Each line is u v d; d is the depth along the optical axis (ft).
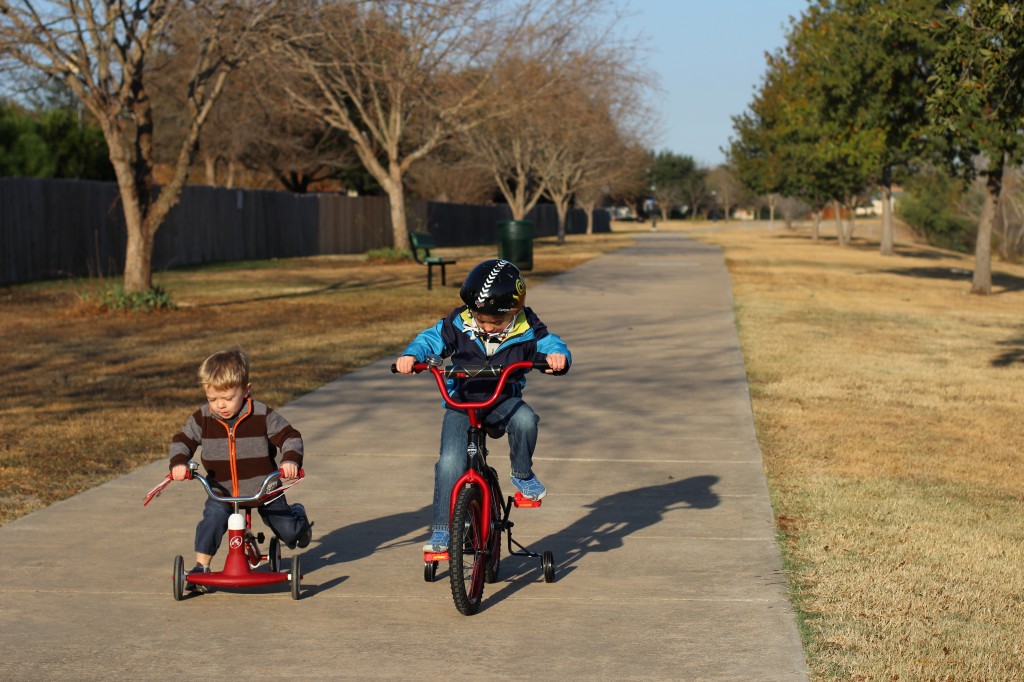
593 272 99.04
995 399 37.27
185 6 58.75
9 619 16.81
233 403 17.17
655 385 38.83
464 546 16.90
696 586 18.31
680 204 482.28
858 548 20.35
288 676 14.65
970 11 41.60
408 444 29.43
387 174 116.47
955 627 16.29
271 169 164.76
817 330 56.44
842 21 90.53
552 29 103.14
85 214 90.74
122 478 25.54
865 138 89.86
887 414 34.12
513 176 166.09
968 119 69.00
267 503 17.78
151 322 56.59
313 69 98.73
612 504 23.63
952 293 88.22
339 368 41.70
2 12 54.85
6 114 98.27
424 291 76.48
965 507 23.45
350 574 19.17
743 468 26.78
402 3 68.39
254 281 85.81
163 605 17.49
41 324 55.67
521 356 17.62
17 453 27.68
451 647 15.70
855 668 14.76
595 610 17.22
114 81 61.98
